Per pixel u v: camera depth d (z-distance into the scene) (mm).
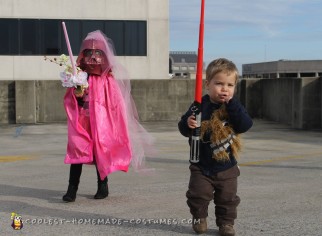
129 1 26078
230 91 3930
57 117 17938
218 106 4051
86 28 25766
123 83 5840
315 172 7438
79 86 5457
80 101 5562
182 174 7348
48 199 5734
